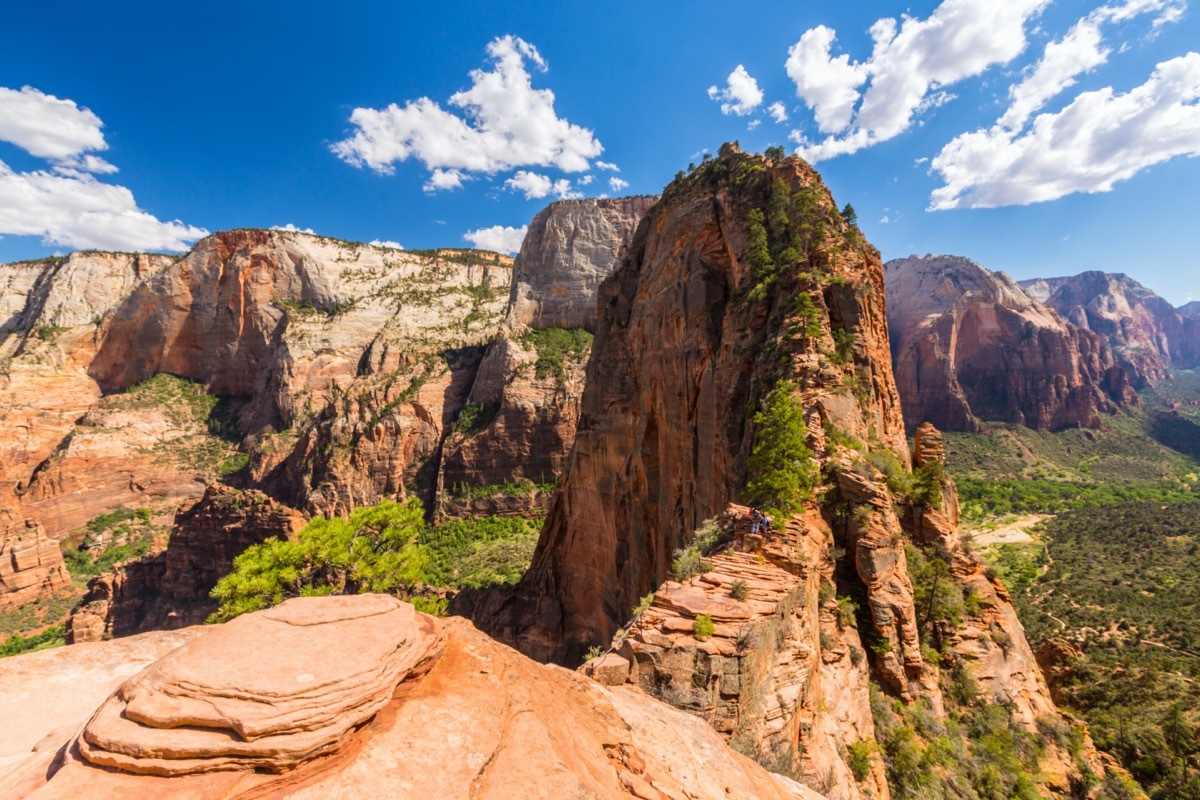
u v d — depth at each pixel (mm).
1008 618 29516
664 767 7328
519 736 5723
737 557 18484
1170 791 29891
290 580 27922
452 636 7129
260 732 4371
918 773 18750
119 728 4355
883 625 22062
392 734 5152
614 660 12820
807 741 14891
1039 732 26062
